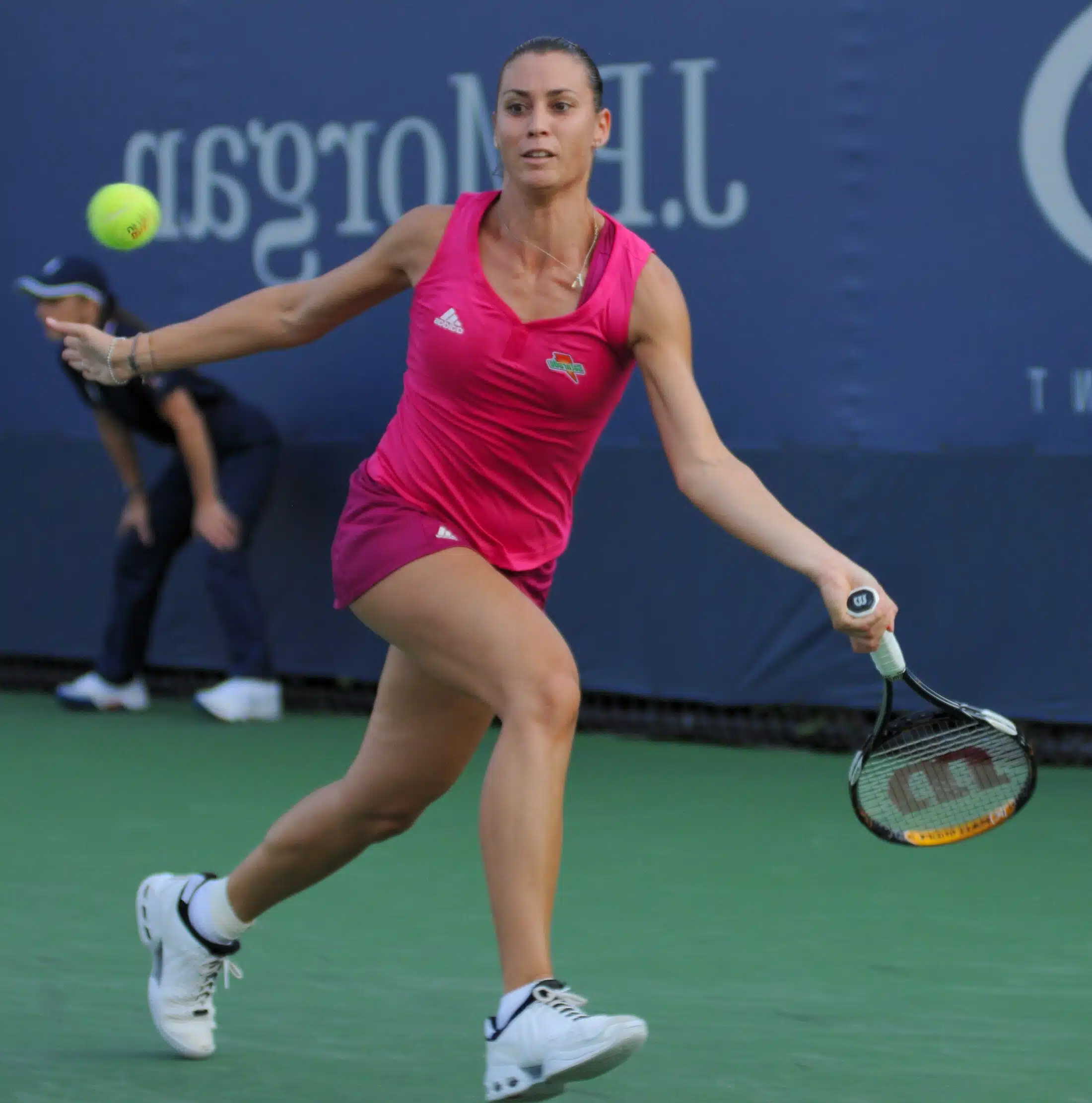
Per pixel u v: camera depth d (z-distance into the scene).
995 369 21.55
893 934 14.68
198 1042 11.25
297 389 25.67
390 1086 10.76
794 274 22.53
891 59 21.89
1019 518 21.48
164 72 26.48
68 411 27.56
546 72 9.66
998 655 21.67
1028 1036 11.80
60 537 27.73
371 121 25.12
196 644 26.95
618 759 22.72
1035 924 14.99
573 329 9.81
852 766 10.15
